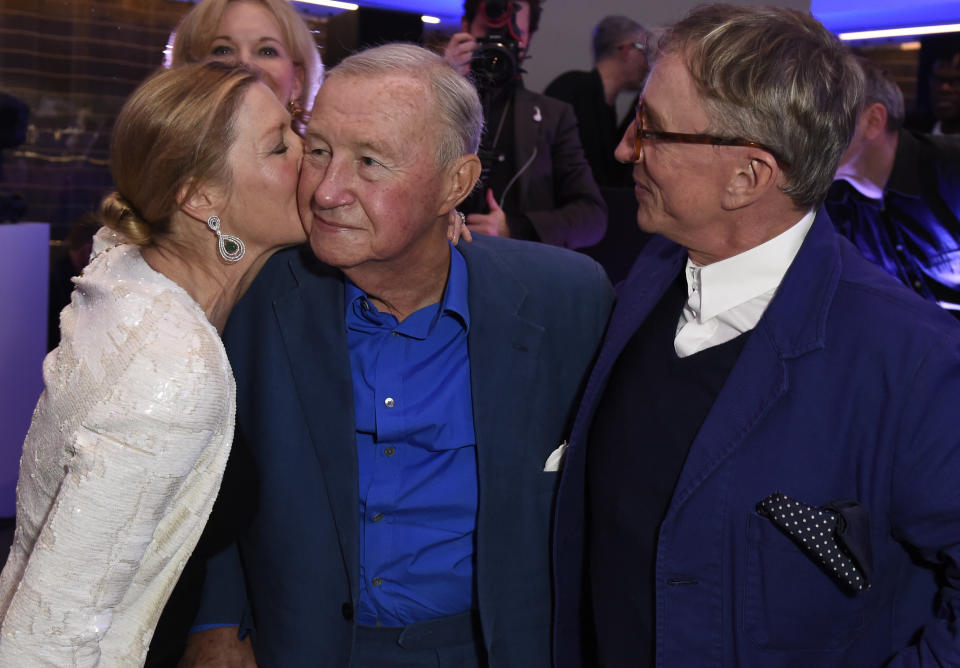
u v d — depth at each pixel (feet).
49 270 11.81
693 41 3.84
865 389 3.68
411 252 4.39
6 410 10.84
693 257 4.28
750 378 3.90
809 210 4.01
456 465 4.76
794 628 3.82
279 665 4.75
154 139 3.86
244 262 4.25
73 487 3.44
